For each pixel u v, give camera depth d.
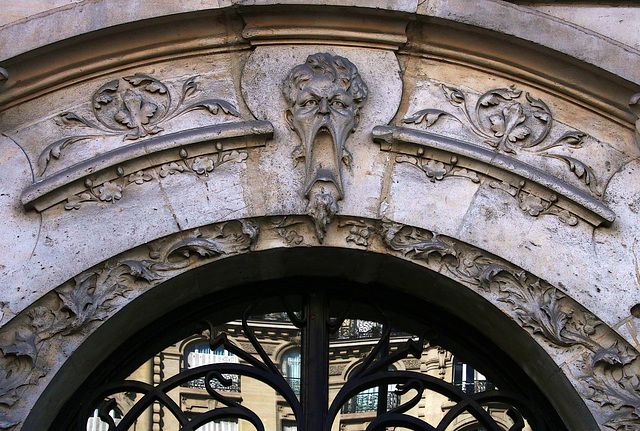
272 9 4.98
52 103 4.87
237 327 4.97
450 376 4.91
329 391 4.87
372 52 5.11
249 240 4.71
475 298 4.73
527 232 4.74
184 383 4.83
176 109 4.92
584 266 4.68
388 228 4.74
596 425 4.45
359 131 4.93
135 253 4.63
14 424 4.27
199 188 4.75
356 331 5.00
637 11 5.11
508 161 4.81
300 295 5.08
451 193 4.82
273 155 4.85
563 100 5.07
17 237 4.55
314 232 4.78
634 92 4.88
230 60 5.09
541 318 4.59
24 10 4.93
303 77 4.93
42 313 4.45
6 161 4.69
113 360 4.80
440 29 5.04
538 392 4.86
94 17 4.80
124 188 4.71
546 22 4.94
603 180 4.87
